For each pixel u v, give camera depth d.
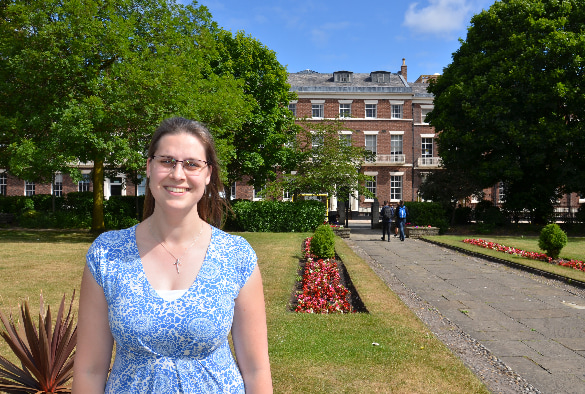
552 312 6.59
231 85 16.88
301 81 38.28
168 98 13.51
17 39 13.52
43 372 2.55
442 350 4.41
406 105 36.72
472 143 20.70
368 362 4.05
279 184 20.66
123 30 13.35
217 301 1.37
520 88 19.70
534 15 20.58
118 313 1.33
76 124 12.69
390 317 5.53
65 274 8.13
